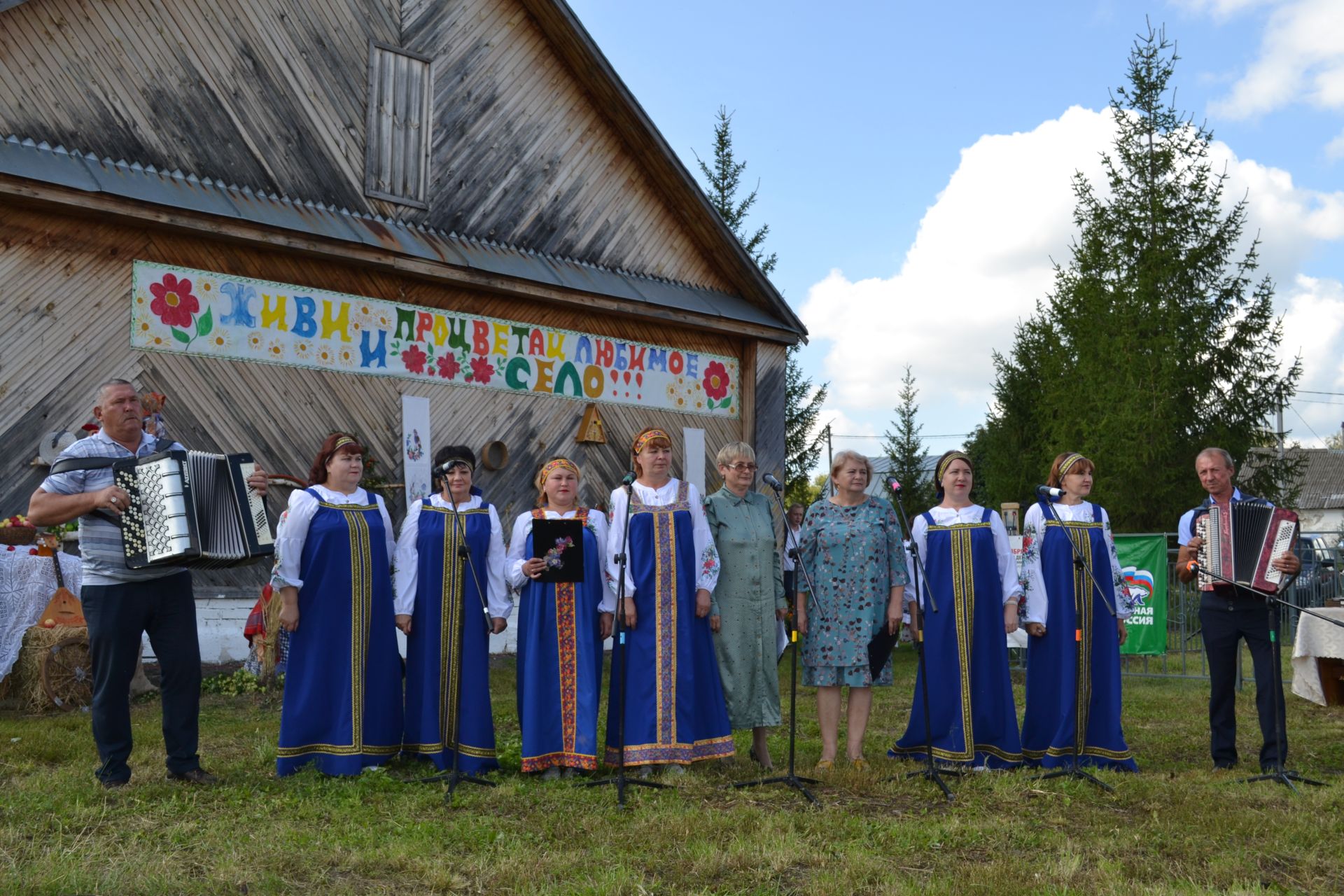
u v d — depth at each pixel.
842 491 6.29
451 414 10.88
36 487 8.24
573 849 4.52
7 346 8.16
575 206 12.01
